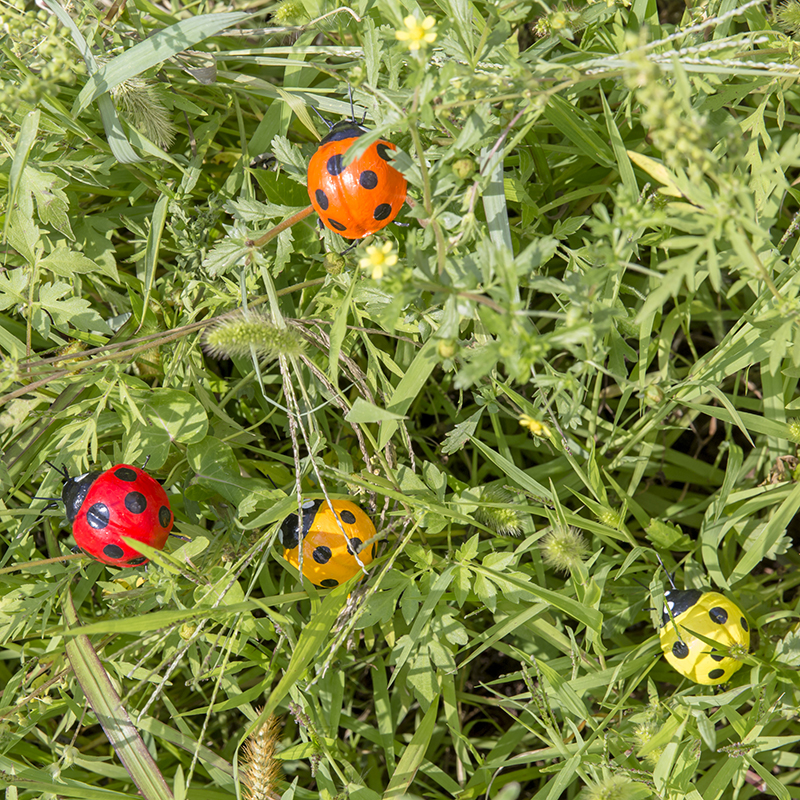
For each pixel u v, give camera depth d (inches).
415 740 33.1
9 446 34.5
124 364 33.9
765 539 33.4
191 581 33.5
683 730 32.2
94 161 34.3
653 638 33.7
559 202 34.8
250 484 33.9
